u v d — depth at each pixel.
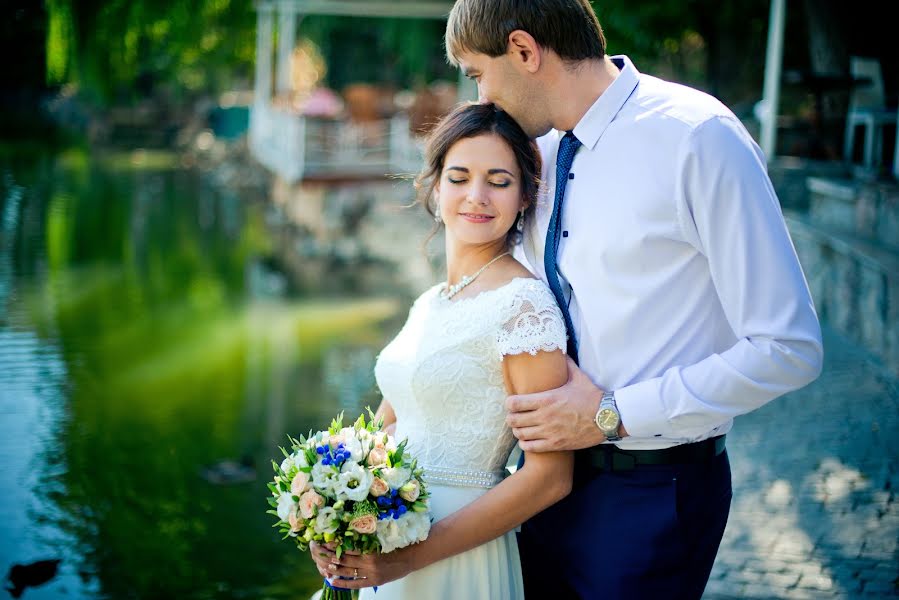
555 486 2.30
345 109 19.08
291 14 18.41
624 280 2.27
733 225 2.12
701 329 2.28
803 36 10.38
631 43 11.09
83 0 14.73
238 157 25.81
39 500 5.77
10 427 6.93
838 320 6.88
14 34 15.09
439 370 2.37
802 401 5.70
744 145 2.14
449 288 2.48
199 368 8.50
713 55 11.98
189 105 33.09
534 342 2.25
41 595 4.68
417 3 17.16
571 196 2.35
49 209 17.45
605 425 2.21
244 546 5.27
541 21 2.22
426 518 2.23
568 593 2.58
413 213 13.19
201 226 16.69
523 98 2.34
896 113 7.81
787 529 4.18
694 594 2.42
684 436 2.25
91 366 8.50
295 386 8.05
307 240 14.67
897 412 5.44
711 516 2.41
